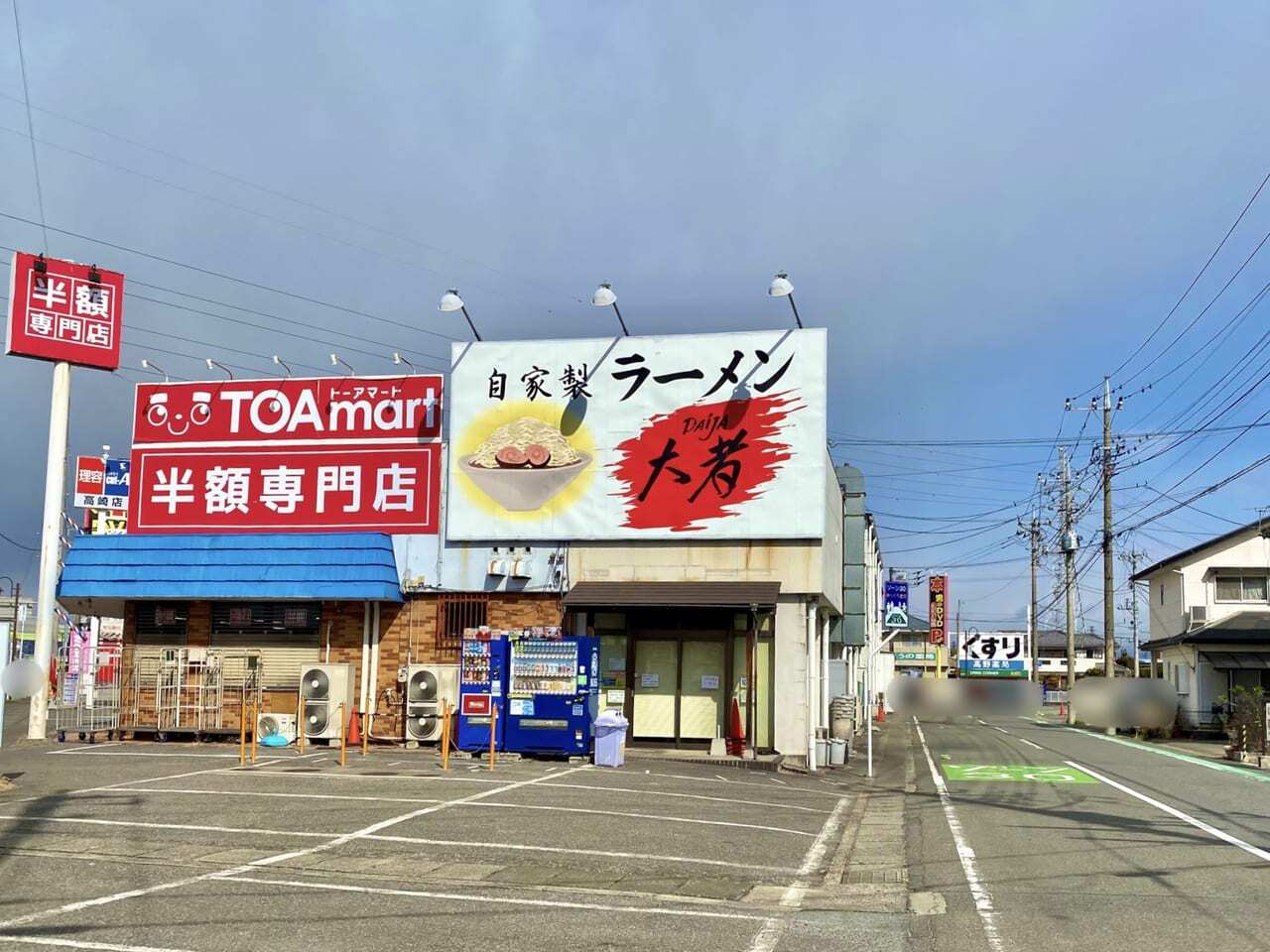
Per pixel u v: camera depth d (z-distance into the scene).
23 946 7.11
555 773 17.28
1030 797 16.89
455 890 9.15
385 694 21.27
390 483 22.03
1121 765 23.66
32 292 21.53
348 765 17.59
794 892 9.47
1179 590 42.81
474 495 21.58
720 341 21.11
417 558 21.70
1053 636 106.56
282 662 21.72
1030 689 32.47
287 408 22.62
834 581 24.50
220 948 7.16
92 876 9.44
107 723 24.84
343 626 21.62
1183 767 23.28
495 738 18.92
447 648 21.31
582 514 21.22
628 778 16.92
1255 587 41.19
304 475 22.34
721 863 10.66
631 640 21.23
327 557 21.06
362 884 9.29
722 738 20.53
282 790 14.51
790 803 15.34
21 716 27.94
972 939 7.64
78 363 22.06
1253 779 20.16
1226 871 10.28
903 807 15.68
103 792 14.21
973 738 35.44
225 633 21.97
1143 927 7.96
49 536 21.78
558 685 19.33
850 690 32.03
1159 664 47.88
